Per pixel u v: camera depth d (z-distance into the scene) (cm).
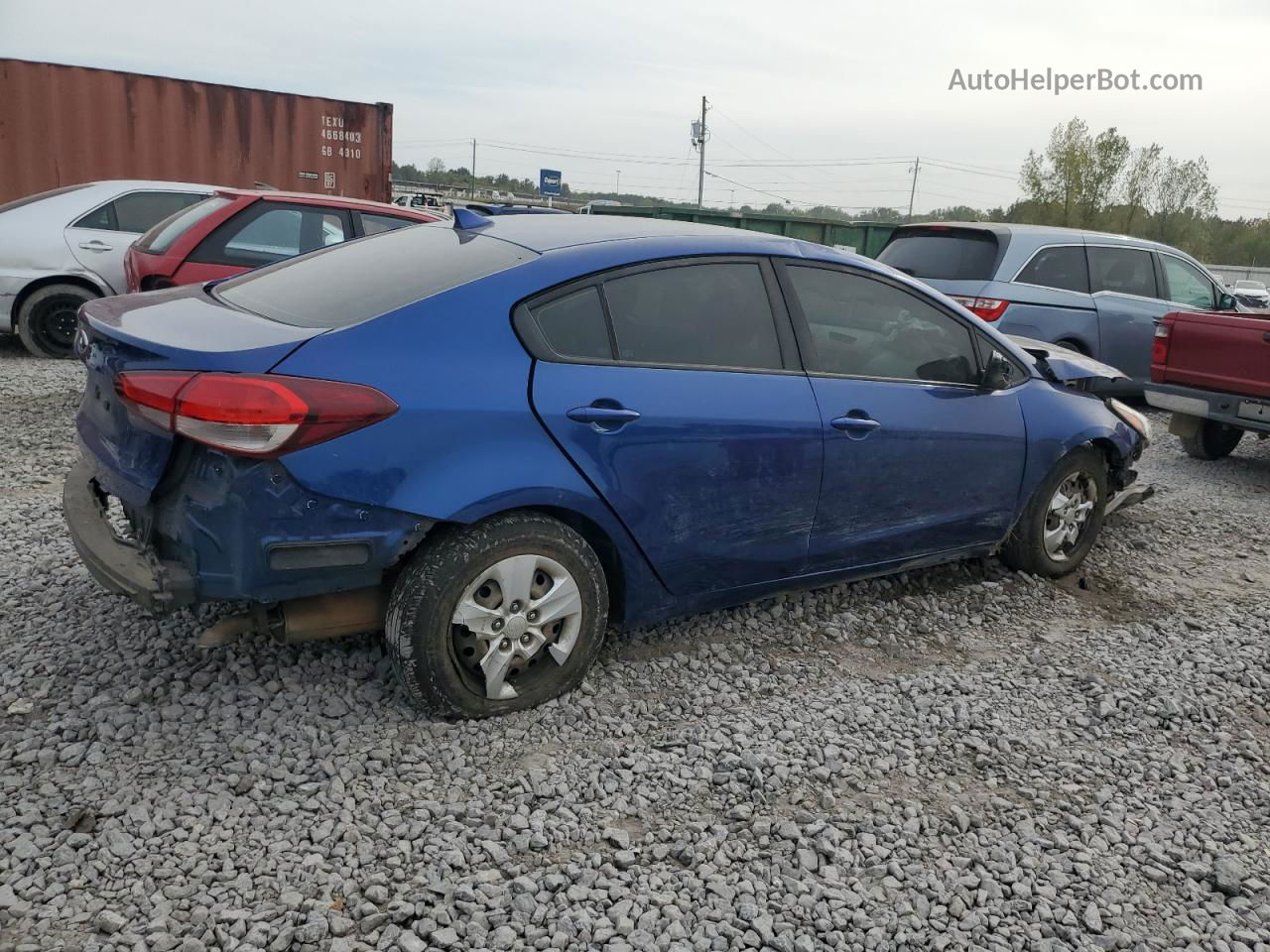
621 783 298
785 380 370
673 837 275
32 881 237
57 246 872
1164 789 319
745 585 379
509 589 314
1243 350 725
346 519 285
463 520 297
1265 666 416
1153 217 4691
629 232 365
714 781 304
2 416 676
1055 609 463
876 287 408
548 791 289
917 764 323
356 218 806
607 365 330
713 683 364
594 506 324
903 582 478
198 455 279
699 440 343
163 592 279
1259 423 715
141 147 1164
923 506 420
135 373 276
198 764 288
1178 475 763
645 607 356
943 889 263
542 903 244
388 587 317
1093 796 313
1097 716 363
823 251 399
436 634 303
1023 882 269
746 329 366
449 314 307
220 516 276
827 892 256
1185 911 263
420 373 295
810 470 375
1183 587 507
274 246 770
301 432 272
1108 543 564
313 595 303
